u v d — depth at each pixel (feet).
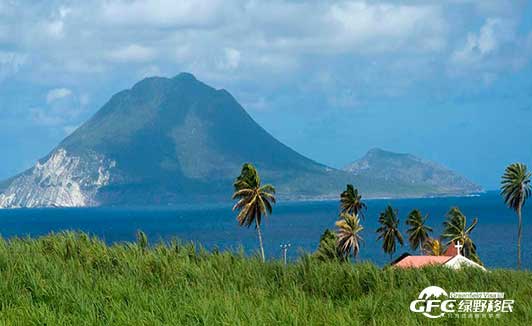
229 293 81.35
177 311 73.26
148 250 100.63
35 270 86.74
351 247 340.80
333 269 97.40
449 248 354.95
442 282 99.45
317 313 76.59
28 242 105.70
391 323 76.64
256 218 336.70
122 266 94.48
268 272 97.35
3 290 80.53
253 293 85.61
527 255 507.71
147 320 70.85
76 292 78.64
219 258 98.02
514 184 379.76
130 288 80.84
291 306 77.66
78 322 71.20
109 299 78.48
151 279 89.10
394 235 389.60
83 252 99.86
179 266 93.25
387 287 94.12
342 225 343.46
